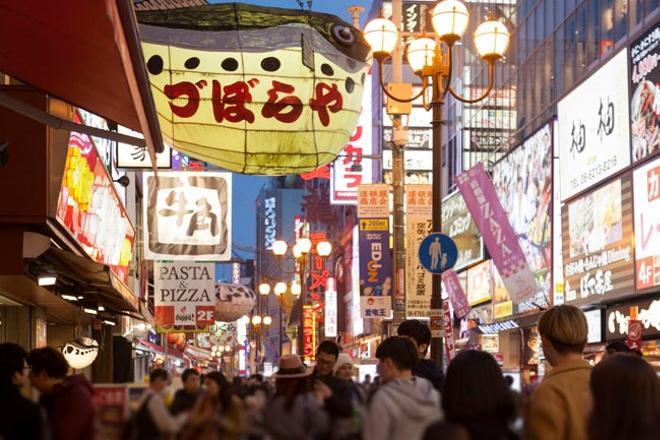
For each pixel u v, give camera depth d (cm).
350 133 2058
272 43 1977
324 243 4422
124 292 2388
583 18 5281
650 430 565
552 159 5366
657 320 4275
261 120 1962
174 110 1950
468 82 7675
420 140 9775
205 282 4028
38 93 1667
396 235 2641
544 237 5466
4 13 1030
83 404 603
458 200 7369
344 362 1372
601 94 4741
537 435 715
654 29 4216
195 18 1970
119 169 3014
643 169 4288
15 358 852
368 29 2056
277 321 18625
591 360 4250
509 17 6875
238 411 527
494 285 6341
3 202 1666
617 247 4547
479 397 600
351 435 564
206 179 3266
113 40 945
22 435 635
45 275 1800
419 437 650
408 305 3178
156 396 566
